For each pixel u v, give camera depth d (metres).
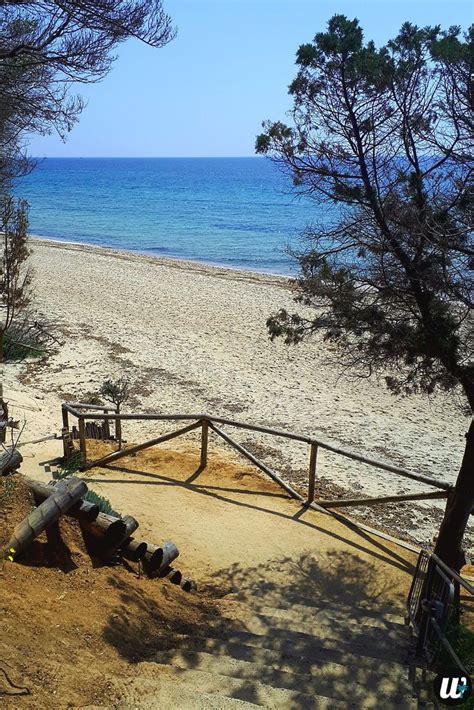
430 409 16.30
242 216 69.06
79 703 3.65
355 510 10.82
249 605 6.58
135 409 14.77
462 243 6.45
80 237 52.41
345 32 6.51
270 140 7.23
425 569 6.88
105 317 23.78
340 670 4.95
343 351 8.07
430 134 6.60
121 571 5.99
